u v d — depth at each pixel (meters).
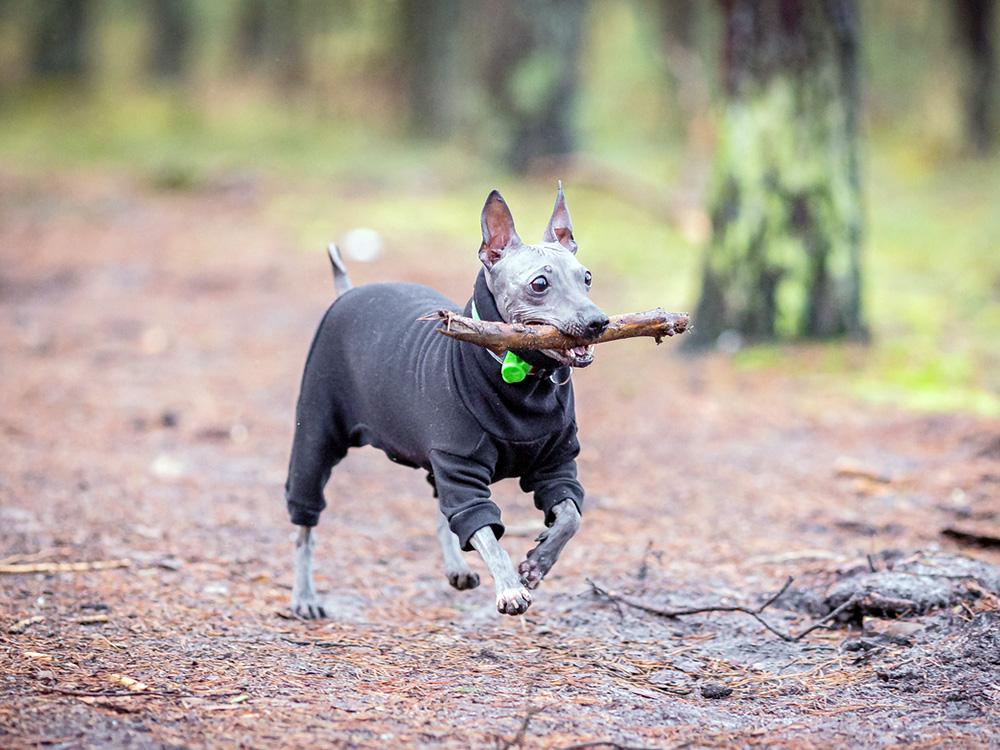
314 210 27.88
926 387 14.80
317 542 10.06
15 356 16.78
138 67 52.19
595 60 48.75
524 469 7.33
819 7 15.84
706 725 6.47
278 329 18.59
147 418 13.89
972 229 26.61
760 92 16.11
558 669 7.40
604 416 14.27
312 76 47.31
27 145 37.72
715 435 13.34
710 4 43.25
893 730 6.32
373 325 7.89
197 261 23.23
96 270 22.48
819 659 7.67
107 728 6.00
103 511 10.48
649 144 41.72
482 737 6.09
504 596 6.84
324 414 8.17
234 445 13.10
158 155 35.94
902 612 8.01
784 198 16.23
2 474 11.45
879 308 19.12
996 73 41.69
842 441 12.97
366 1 42.41
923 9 47.75
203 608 8.41
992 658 7.20
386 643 7.88
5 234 25.77
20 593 8.48
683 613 8.29
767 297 16.47
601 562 9.60
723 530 10.39
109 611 8.21
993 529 10.10
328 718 6.30
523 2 31.97
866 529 10.23
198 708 6.37
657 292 20.44
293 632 8.04
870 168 36.50
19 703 6.24
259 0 50.38
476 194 30.27
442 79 41.47
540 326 6.80
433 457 7.18
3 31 50.44
